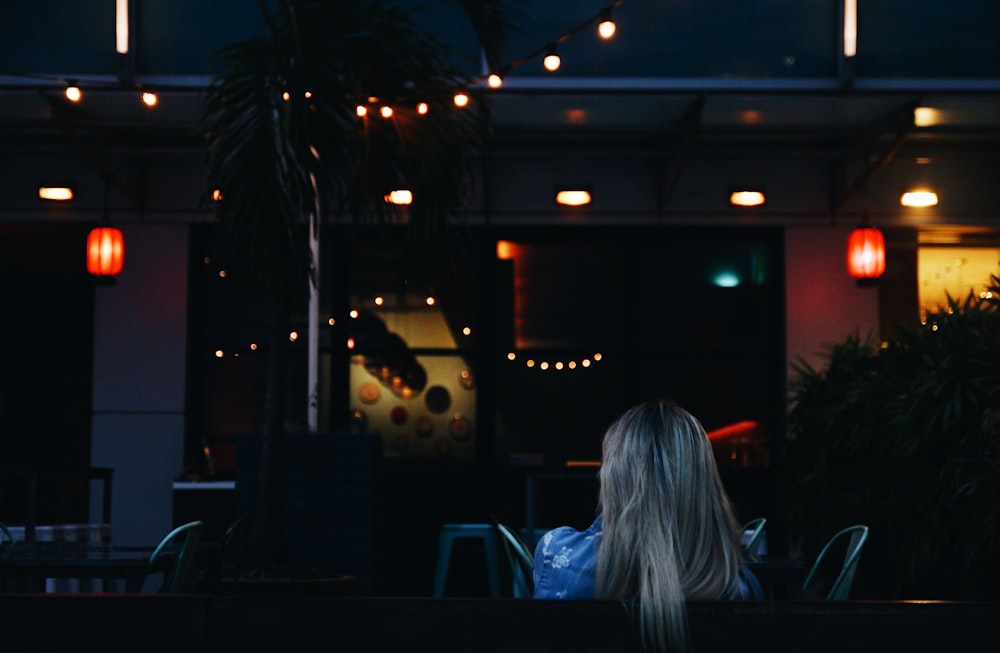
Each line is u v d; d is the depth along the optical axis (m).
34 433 10.70
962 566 5.70
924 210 9.17
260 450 6.67
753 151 9.01
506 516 9.05
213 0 7.74
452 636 1.91
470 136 6.72
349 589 5.58
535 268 9.32
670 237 9.35
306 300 5.54
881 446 6.23
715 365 9.27
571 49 7.67
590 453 9.21
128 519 8.96
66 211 9.11
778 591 4.33
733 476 8.88
